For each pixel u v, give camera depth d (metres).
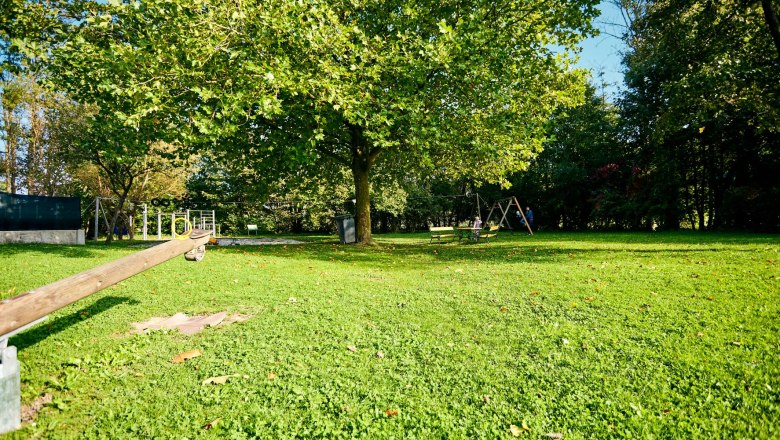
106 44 12.02
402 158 18.86
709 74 12.72
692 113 14.27
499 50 12.68
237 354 4.31
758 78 13.31
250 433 2.94
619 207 27.47
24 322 2.64
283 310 5.96
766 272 7.82
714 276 7.62
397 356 4.29
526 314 5.71
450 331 5.06
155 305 6.19
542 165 31.55
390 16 13.64
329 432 2.95
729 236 17.84
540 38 14.08
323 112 12.91
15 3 10.54
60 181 29.31
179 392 3.50
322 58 11.50
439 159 18.11
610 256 11.30
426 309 6.01
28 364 3.94
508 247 15.56
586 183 30.64
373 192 25.06
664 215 25.61
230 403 3.33
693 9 14.05
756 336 4.55
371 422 3.08
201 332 5.01
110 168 20.20
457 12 14.27
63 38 11.42
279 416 3.15
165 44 10.46
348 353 4.35
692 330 4.81
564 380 3.73
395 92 12.77
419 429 3.01
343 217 19.31
